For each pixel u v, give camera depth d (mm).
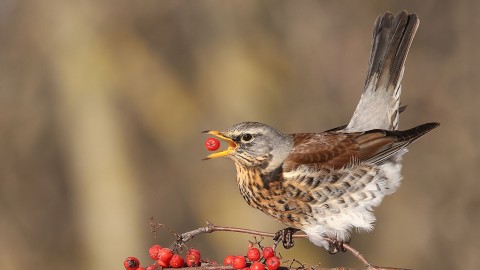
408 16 10211
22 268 16203
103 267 15883
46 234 16406
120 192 16094
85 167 16172
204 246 16500
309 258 16281
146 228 16250
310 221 9438
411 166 17094
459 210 16562
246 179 9609
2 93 16781
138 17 16906
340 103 17266
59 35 16656
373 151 9500
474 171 16641
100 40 16609
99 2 16812
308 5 17625
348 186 9391
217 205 16641
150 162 16516
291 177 9359
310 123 17031
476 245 16297
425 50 17500
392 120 10086
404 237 16797
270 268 7863
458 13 17297
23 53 16781
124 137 16312
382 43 10180
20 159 16672
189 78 16984
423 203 16844
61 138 16453
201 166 16812
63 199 16562
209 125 16797
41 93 16750
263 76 16953
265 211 9633
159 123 16594
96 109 16297
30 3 16859
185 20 17062
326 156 9398
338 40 17531
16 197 16547
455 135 16891
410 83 17312
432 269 16500
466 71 17078
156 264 7906
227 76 16891
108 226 16016
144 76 16688
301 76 17266
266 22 17391
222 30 17109
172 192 16547
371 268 7871
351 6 17688
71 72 16438
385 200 17062
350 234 9438
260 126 9539
